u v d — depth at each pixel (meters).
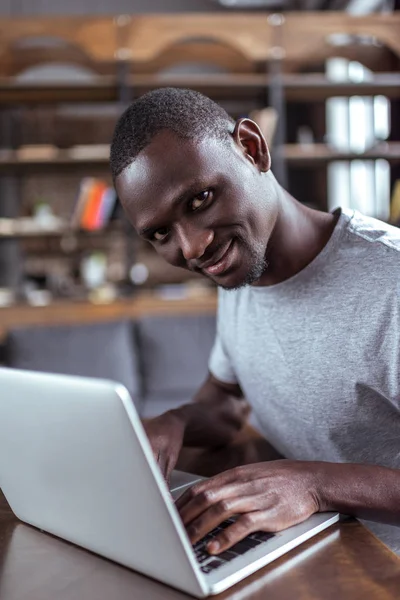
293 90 4.19
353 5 5.25
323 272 1.02
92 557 0.72
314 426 1.06
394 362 0.95
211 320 3.48
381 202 4.97
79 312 3.80
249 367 1.14
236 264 0.88
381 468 0.83
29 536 0.79
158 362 3.36
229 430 1.22
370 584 0.64
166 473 0.97
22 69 4.46
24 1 6.16
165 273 5.45
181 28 3.94
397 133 4.41
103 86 4.04
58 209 5.57
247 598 0.62
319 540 0.74
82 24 3.92
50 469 0.70
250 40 3.98
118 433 0.58
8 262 5.23
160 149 0.80
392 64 4.47
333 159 4.09
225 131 0.87
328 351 1.01
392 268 0.96
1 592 0.65
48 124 5.57
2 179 5.32
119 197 0.86
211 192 0.82
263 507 0.74
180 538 0.59
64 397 0.63
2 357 3.41
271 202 0.92
